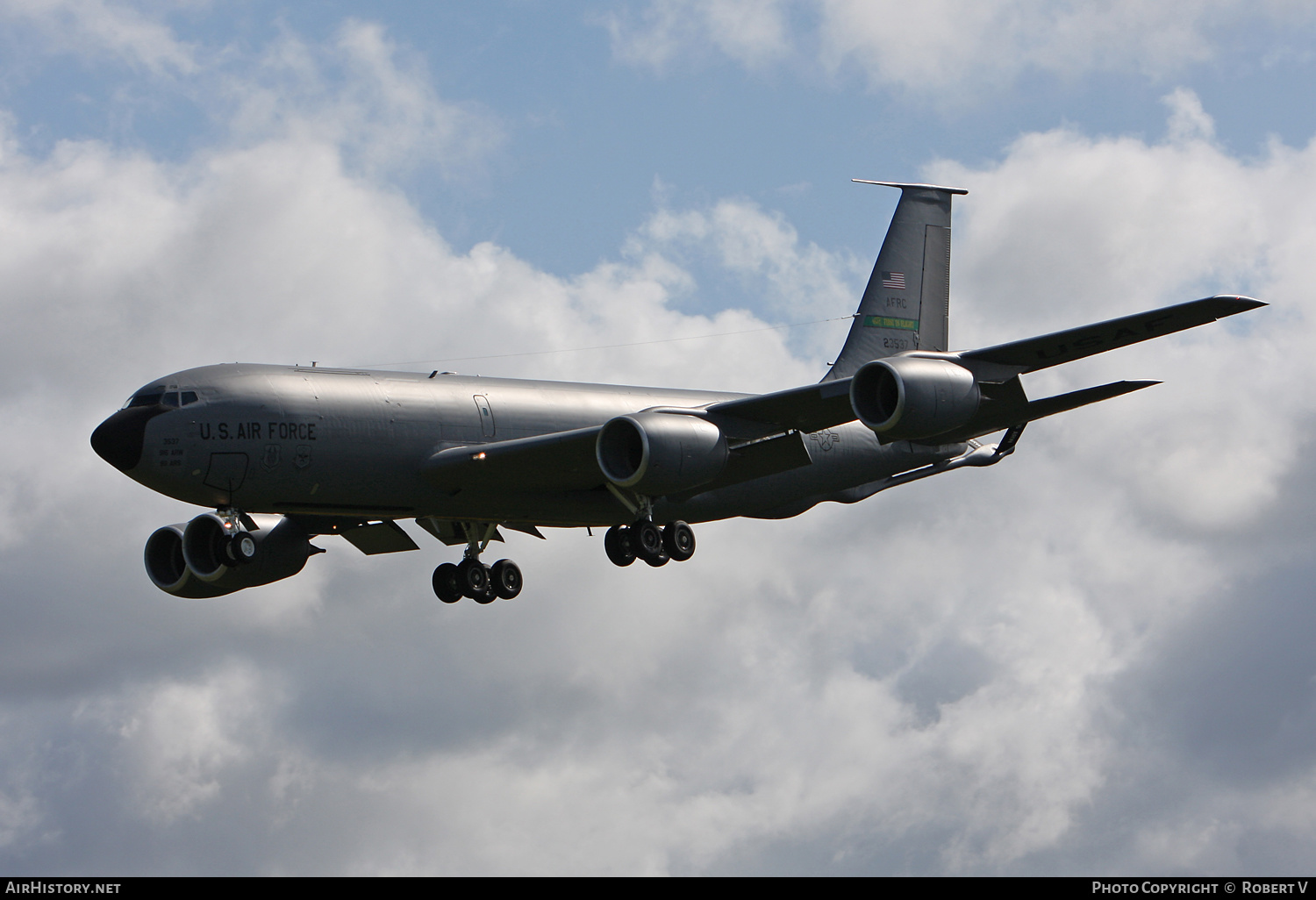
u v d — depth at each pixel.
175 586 113.25
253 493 94.56
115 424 91.44
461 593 114.88
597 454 94.44
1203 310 83.06
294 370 98.25
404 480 99.94
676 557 113.12
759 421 98.81
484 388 106.69
